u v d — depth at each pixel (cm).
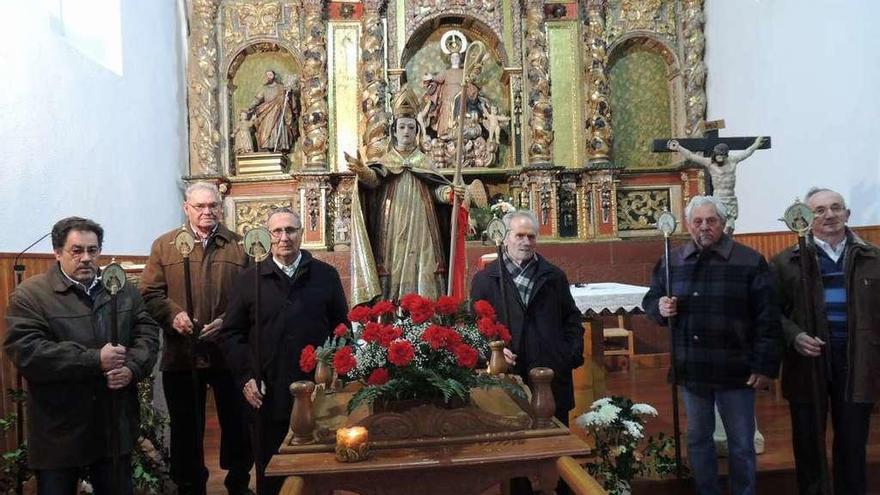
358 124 803
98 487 294
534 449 228
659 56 847
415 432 234
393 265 373
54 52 482
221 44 820
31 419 279
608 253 763
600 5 807
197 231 386
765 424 515
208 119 797
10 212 414
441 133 809
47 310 280
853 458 340
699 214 334
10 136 418
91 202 536
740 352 329
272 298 329
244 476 387
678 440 380
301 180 779
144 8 679
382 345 244
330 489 220
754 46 708
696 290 338
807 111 612
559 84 820
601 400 360
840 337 341
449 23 835
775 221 669
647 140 844
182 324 345
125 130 615
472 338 275
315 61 791
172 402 373
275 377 325
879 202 521
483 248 734
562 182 802
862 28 537
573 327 344
